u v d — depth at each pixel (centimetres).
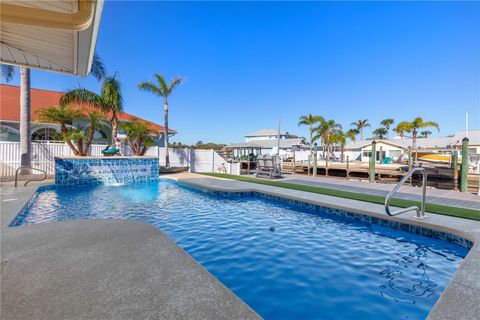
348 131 6769
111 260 344
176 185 1401
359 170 2173
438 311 250
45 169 1577
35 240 418
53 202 939
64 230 471
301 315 303
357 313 306
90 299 253
